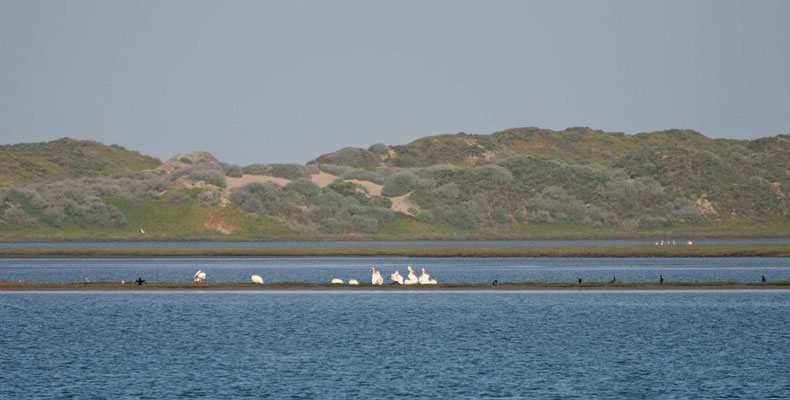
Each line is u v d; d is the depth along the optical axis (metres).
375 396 168.88
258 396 168.75
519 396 168.88
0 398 166.12
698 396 168.75
